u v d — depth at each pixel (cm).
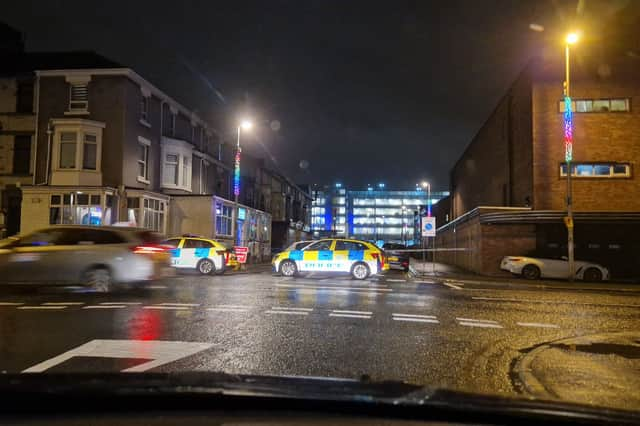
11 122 2658
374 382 419
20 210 2627
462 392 396
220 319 945
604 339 852
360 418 365
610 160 2533
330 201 14862
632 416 358
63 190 2488
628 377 607
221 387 388
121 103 2620
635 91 2545
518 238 2559
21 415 377
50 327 849
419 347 756
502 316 1077
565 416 351
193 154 3416
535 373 618
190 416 371
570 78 2581
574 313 1154
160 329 841
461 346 773
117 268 1274
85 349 693
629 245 2522
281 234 5497
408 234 14700
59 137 2536
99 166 2562
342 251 1952
